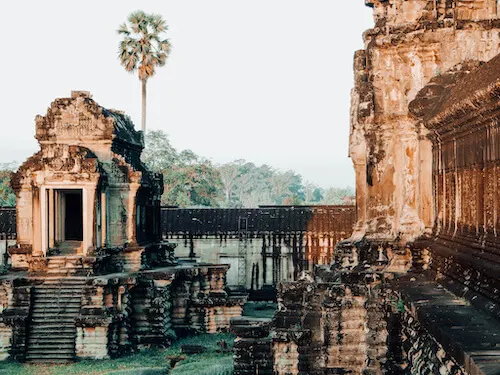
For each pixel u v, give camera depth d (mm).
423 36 19688
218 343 36031
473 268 12797
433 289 14867
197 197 84438
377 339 19156
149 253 40125
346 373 19750
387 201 20453
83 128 37969
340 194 133500
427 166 19641
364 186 22984
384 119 20328
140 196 39781
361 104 20656
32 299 34375
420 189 19688
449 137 15102
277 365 23375
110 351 34000
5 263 49156
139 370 30562
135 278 35656
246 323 26828
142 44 64875
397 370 17406
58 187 36156
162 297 36906
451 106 13547
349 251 22219
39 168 36062
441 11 19875
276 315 23578
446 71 18625
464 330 10656
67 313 34281
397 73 20172
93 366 32156
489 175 12078
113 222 38312
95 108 38031
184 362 32875
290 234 49281
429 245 17109
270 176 145875
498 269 11094
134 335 36375
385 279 19234
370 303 19328
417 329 14062
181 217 51281
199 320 40000
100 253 36656
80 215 41875
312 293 22953
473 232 13188
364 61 21500
